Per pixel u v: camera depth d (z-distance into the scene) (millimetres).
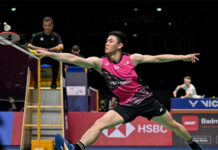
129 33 29281
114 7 27938
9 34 7914
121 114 5938
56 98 10523
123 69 6066
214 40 29000
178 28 29047
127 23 29047
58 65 10047
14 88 14281
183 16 28406
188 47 29281
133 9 28125
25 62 14219
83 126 11641
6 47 14078
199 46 29141
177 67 28859
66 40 29422
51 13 28203
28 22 27875
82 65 5988
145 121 11852
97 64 6152
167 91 27562
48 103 10523
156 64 28922
